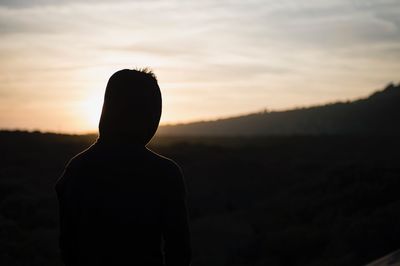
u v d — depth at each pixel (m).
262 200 38.84
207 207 37.91
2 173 51.94
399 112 195.25
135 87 3.48
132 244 3.30
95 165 3.43
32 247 21.31
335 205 25.89
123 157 3.40
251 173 48.25
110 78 3.56
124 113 3.47
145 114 3.50
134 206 3.31
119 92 3.48
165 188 3.34
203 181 45.44
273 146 86.06
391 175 28.28
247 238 23.95
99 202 3.34
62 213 3.48
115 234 3.30
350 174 30.47
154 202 3.33
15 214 31.42
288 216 26.84
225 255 21.70
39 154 63.72
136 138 3.50
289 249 19.97
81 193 3.40
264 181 45.19
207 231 26.50
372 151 84.12
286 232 21.50
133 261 3.29
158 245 3.36
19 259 20.16
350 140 100.94
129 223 3.29
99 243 3.32
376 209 22.66
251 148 79.12
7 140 71.19
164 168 3.38
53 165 58.44
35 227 28.44
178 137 132.00
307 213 26.34
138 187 3.34
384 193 25.73
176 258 3.34
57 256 21.30
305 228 22.25
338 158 69.12
